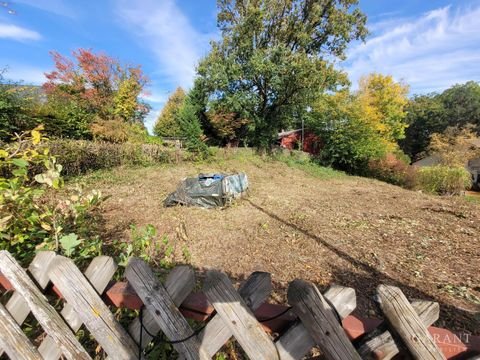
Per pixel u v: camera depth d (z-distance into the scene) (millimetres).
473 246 3666
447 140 20438
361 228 4469
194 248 3447
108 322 854
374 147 14469
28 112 8336
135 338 871
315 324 692
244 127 17969
